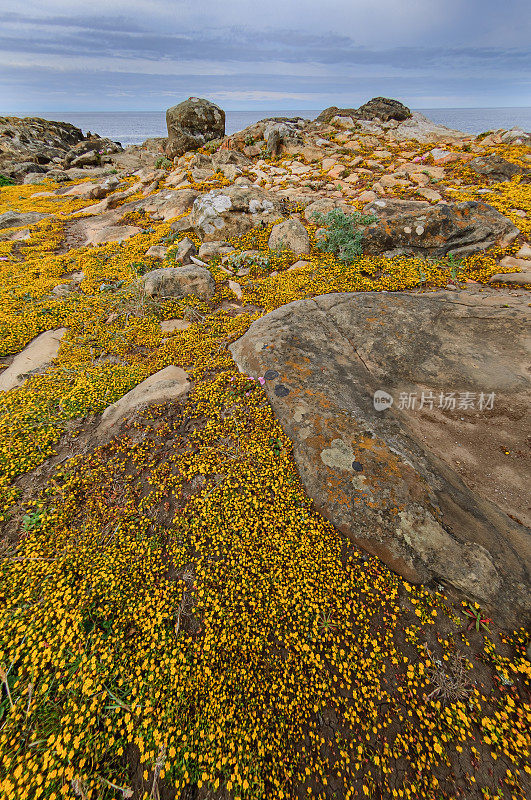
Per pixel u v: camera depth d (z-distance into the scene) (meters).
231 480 4.74
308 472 4.68
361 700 3.09
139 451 5.17
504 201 11.61
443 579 3.76
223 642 3.38
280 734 2.94
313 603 3.62
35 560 4.01
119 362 7.21
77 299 9.39
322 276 9.18
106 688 3.11
